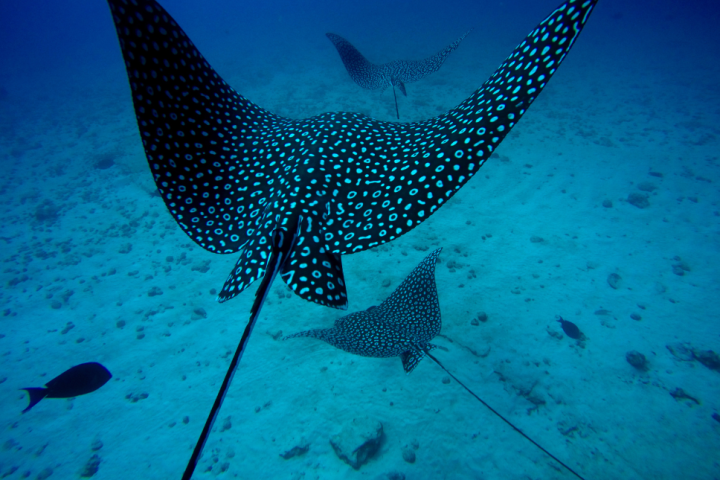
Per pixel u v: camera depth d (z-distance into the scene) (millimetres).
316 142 2451
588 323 6887
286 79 23734
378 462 5043
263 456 5320
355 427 5191
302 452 5281
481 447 5141
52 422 6141
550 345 6488
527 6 50594
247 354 6828
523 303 7273
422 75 5863
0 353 7555
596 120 15445
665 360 6219
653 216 9500
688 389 5770
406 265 8234
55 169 15508
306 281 1824
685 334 6617
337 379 6074
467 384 5887
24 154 17797
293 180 2246
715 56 23609
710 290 7398
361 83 6699
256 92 22016
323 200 2199
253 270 1925
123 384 6660
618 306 7203
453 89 18906
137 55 1928
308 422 5590
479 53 27203
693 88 18531
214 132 2400
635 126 14641
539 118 15648
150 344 7395
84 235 11148
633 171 11445
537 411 5582
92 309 8398
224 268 9109
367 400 5738
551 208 9977
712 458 4969
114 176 14211
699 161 11664
